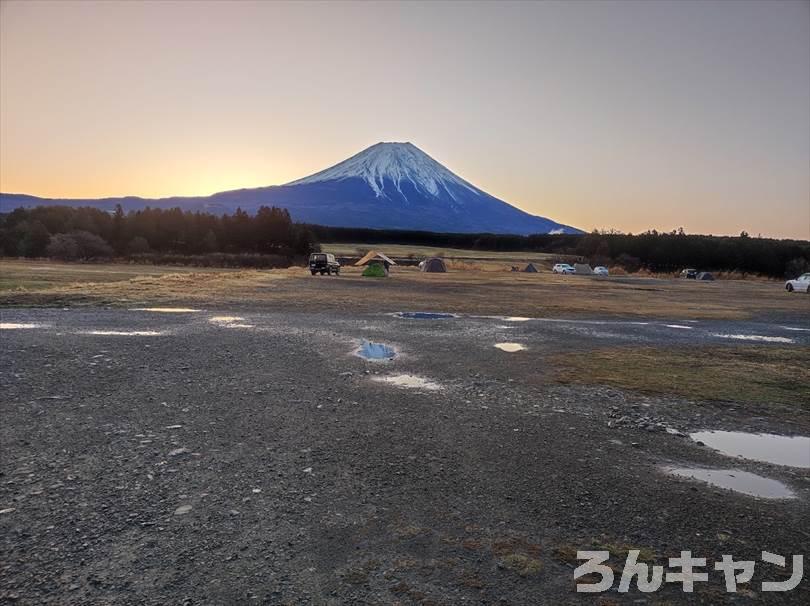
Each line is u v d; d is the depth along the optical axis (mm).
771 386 9234
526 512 4184
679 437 6289
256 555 3410
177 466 4766
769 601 3178
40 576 3098
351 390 7750
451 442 5699
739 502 4578
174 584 3068
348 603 2967
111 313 15617
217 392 7305
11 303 16828
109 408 6387
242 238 110125
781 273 97500
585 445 5820
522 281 48062
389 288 31969
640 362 10961
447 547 3615
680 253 106562
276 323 14766
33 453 4938
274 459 5023
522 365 10164
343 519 3932
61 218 99312
